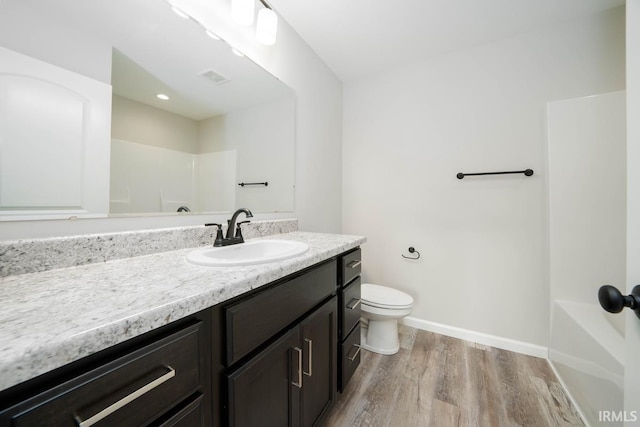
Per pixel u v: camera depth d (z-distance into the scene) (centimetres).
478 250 177
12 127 63
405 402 121
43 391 32
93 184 79
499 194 170
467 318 180
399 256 205
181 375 48
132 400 40
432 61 192
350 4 142
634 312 50
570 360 127
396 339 165
